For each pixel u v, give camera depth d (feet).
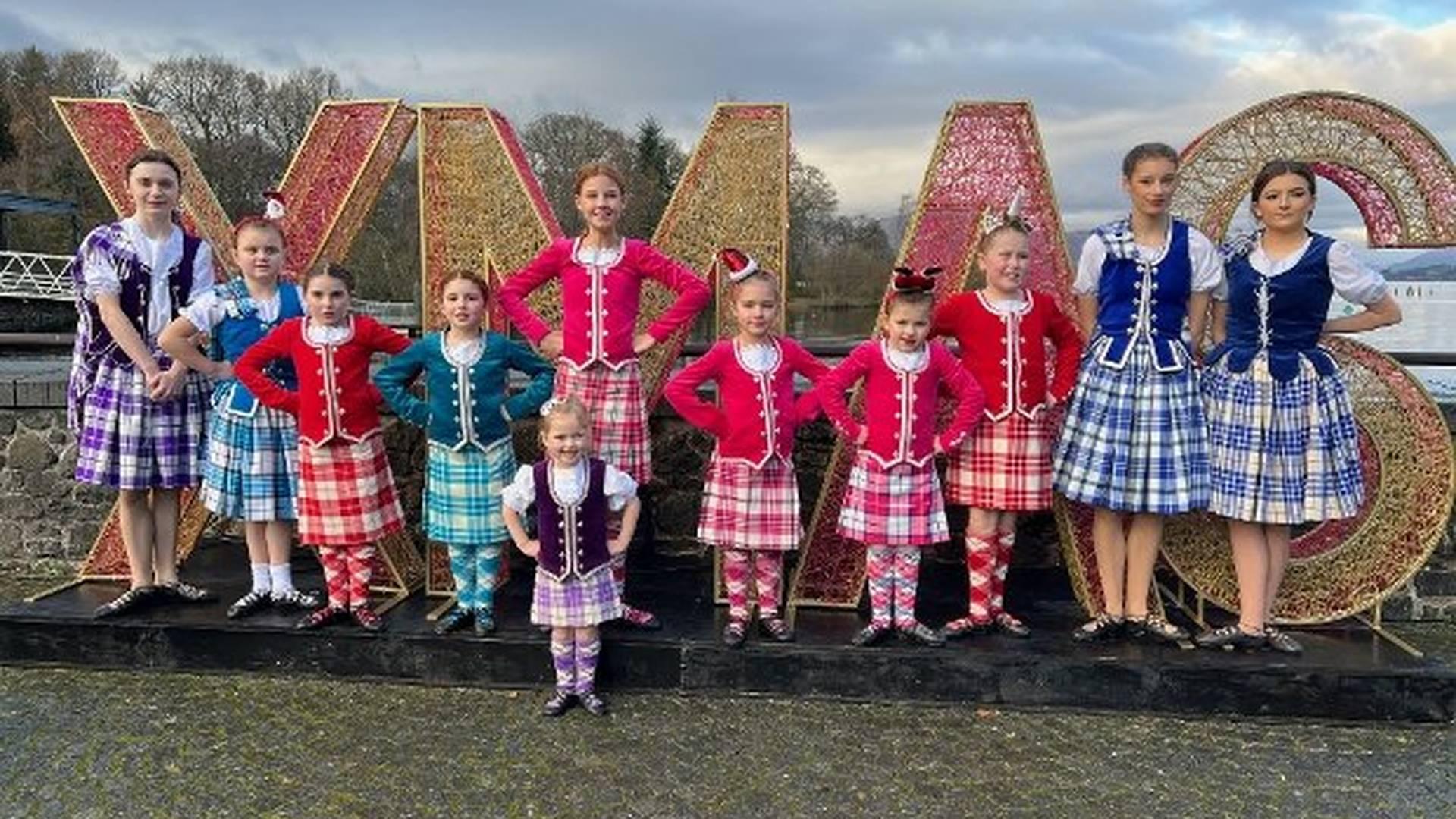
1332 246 11.44
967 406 11.98
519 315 12.75
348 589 12.86
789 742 10.94
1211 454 12.09
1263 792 9.90
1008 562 13.09
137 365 12.68
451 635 12.44
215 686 12.34
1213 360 12.16
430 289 13.91
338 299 12.24
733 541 12.16
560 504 11.40
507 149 13.71
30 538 16.97
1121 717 11.64
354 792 9.82
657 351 14.15
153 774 10.14
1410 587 14.96
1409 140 12.21
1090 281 12.22
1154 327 11.80
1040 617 13.37
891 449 11.99
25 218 94.58
